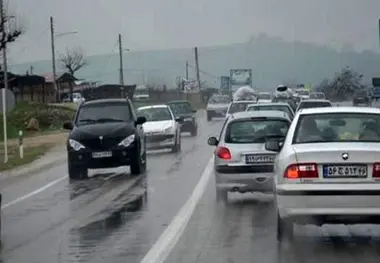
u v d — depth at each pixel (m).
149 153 34.91
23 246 13.12
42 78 81.25
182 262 11.18
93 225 15.19
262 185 17.12
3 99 33.38
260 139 17.44
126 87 80.69
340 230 13.55
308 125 12.63
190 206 17.28
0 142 47.44
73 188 22.33
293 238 12.49
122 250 12.32
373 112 12.89
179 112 49.44
